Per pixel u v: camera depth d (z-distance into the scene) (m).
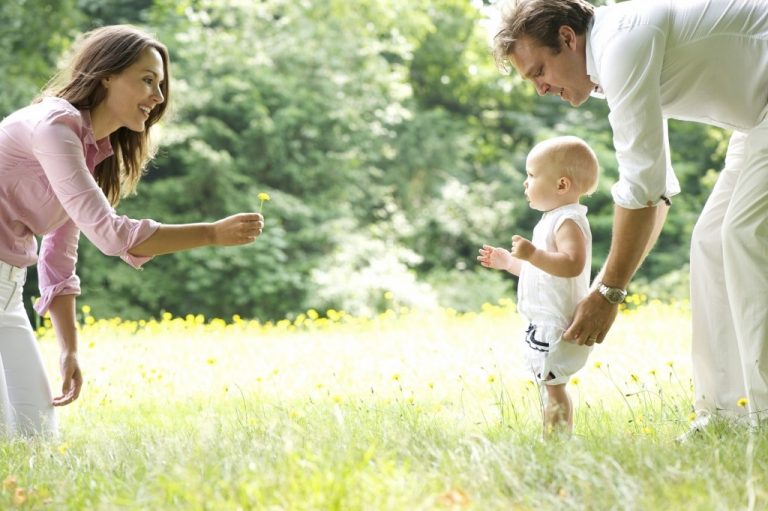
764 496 3.27
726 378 5.05
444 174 28.30
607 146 27.47
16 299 5.71
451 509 3.21
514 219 27.38
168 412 6.47
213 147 24.33
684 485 3.39
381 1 27.80
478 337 10.31
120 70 5.38
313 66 25.84
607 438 4.16
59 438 5.42
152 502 3.42
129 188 5.89
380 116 26.27
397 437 4.21
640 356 8.10
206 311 23.48
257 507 3.26
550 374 4.92
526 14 4.69
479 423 4.88
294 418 4.94
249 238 4.82
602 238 26.06
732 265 4.73
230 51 25.00
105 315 22.38
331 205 25.25
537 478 3.57
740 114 4.75
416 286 24.16
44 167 5.11
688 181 26.08
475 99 31.16
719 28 4.59
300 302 23.67
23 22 23.45
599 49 4.59
